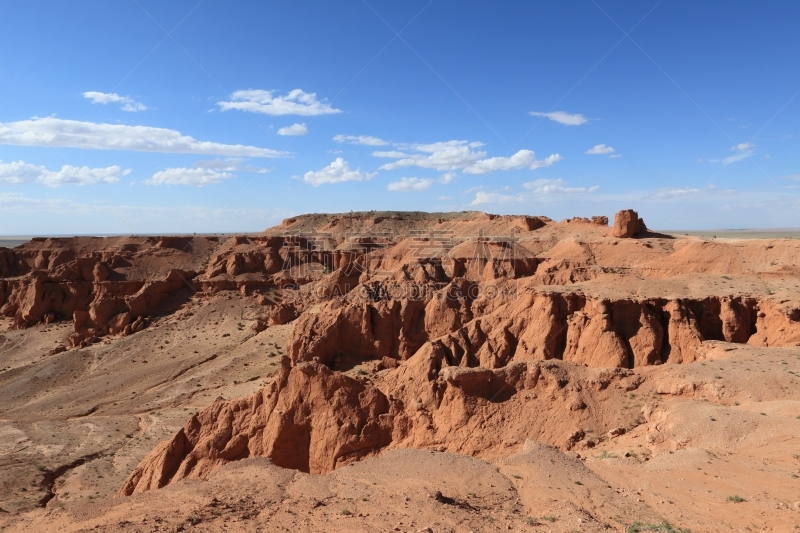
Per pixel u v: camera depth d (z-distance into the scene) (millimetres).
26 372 86250
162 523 22562
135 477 41875
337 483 27609
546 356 59250
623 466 29359
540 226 134375
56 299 113250
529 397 39156
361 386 41938
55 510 25859
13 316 113375
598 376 39438
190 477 39219
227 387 73500
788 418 31875
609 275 71938
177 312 108688
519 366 40625
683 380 38500
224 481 28984
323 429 39906
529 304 64562
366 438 39688
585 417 37062
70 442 58281
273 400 41500
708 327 59031
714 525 20906
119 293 114375
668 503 23484
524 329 62875
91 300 113938
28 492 45094
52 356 92625
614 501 23969
